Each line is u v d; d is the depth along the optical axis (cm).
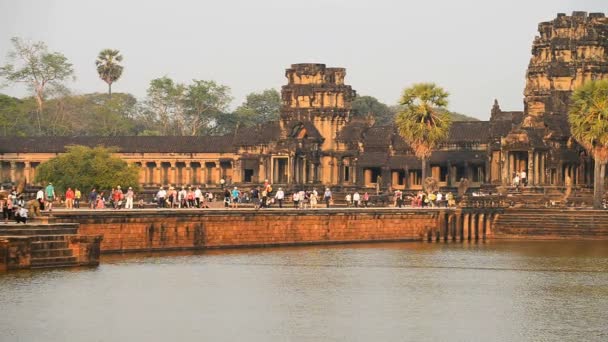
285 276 15212
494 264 17125
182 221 17888
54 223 15138
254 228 18925
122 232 17075
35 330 11281
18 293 12788
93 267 15038
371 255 18162
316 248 19200
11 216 15162
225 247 18512
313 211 19762
